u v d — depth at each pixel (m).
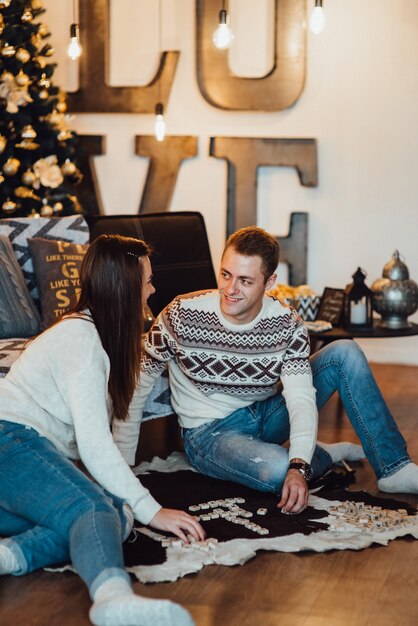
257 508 2.72
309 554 2.42
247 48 5.13
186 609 1.95
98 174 5.43
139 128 5.32
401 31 4.91
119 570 1.96
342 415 4.01
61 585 2.21
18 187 4.66
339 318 4.08
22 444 2.23
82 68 5.31
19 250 3.64
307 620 2.07
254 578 2.27
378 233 5.09
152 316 3.68
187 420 3.00
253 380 2.88
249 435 2.92
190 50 5.20
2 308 3.38
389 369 5.04
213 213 5.30
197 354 2.87
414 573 2.32
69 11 5.32
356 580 2.27
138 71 5.30
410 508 2.76
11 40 4.50
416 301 4.13
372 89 4.99
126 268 2.29
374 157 5.04
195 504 2.76
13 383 2.33
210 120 5.22
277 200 5.20
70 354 2.23
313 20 4.34
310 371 2.84
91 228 3.91
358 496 2.85
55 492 2.14
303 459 2.67
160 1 5.20
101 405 2.23
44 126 4.71
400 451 2.91
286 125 5.12
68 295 3.52
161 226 4.08
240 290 2.72
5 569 2.17
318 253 5.19
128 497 2.26
